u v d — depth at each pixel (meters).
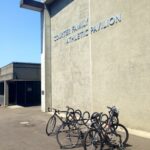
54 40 21.97
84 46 17.58
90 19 16.91
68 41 19.67
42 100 23.19
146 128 12.53
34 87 33.19
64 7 20.42
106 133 9.39
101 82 15.65
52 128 12.92
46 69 22.38
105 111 15.26
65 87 20.08
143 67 12.71
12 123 16.86
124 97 13.84
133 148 9.84
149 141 10.90
